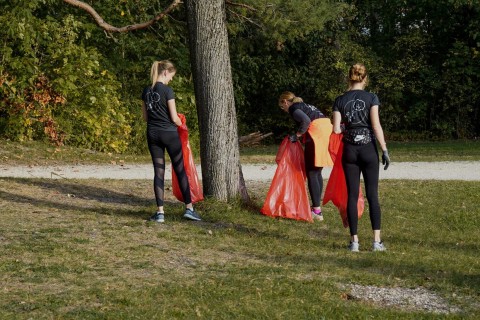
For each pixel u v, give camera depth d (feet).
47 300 22.76
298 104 41.01
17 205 39.86
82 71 79.15
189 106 87.25
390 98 122.01
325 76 120.78
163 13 43.91
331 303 23.38
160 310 22.03
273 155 86.33
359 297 24.52
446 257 31.50
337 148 35.47
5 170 62.08
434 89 120.98
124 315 21.52
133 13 91.35
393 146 102.89
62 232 32.99
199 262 28.73
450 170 65.05
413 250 32.96
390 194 49.80
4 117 78.79
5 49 76.95
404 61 120.06
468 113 123.34
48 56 79.61
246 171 64.64
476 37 119.55
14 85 77.00
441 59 123.03
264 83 125.18
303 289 24.77
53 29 79.77
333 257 30.58
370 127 32.01
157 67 36.88
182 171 37.93
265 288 24.71
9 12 77.71
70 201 42.83
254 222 38.81
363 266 28.99
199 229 35.53
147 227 35.29
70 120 79.92
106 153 79.87
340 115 32.12
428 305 23.89
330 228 38.60
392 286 25.95
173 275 26.45
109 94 81.51
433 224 40.65
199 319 21.49
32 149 74.84
